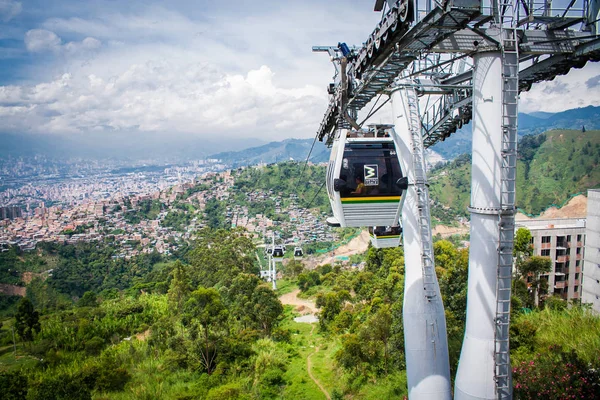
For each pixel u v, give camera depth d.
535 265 26.16
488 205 8.97
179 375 25.55
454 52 9.10
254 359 25.88
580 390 10.75
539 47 9.42
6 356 34.00
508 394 8.97
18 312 37.22
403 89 12.14
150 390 23.27
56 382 23.61
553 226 37.06
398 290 26.86
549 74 11.12
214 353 26.56
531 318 18.12
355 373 21.20
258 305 32.53
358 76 11.38
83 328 35.22
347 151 10.82
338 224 11.45
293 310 42.56
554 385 11.28
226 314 27.28
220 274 48.91
